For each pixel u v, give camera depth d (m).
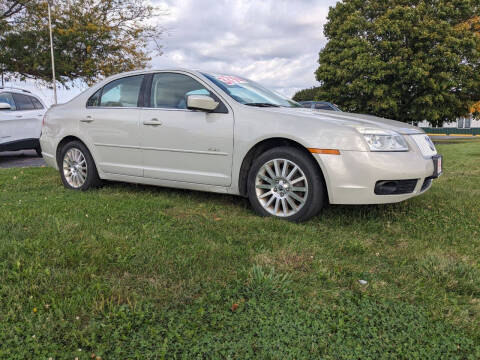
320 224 3.39
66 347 1.62
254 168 3.58
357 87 22.11
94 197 4.31
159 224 3.23
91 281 2.13
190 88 4.05
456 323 1.84
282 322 1.81
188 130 3.89
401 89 21.86
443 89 21.08
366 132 3.21
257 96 4.11
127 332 1.73
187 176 3.97
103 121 4.53
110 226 3.12
